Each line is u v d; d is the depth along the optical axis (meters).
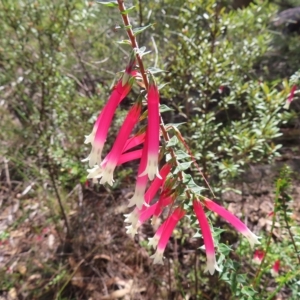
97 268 0.26
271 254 0.20
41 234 0.30
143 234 0.28
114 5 0.09
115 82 0.10
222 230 0.13
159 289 0.24
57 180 0.31
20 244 0.29
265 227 0.26
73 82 0.32
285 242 0.21
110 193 0.30
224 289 0.23
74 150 0.29
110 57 0.35
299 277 0.16
